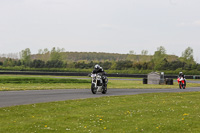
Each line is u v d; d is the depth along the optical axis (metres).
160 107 18.22
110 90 31.02
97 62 114.75
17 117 13.60
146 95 25.67
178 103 20.59
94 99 21.12
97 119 13.72
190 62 110.75
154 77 51.22
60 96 22.94
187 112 16.45
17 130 11.19
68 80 46.28
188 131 11.69
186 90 34.62
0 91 25.95
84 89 31.52
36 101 19.20
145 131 11.52
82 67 112.00
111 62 115.12
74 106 17.47
